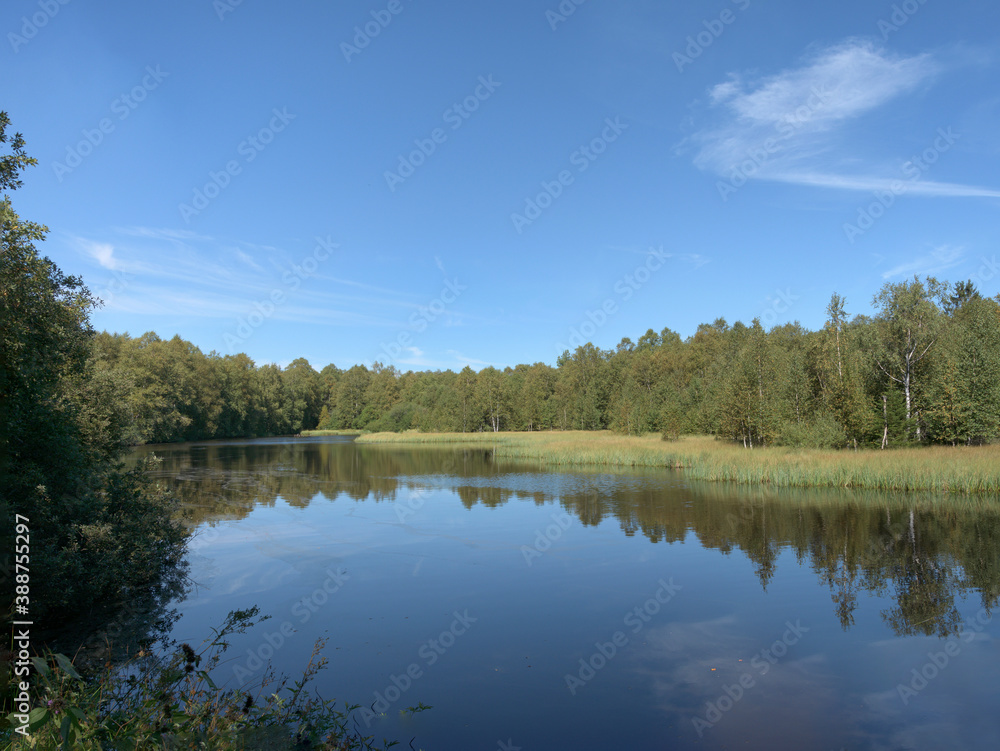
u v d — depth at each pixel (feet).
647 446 133.18
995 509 62.23
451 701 22.90
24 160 29.27
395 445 206.59
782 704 22.65
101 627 31.73
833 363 126.41
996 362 105.70
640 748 19.42
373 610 34.06
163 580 40.47
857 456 92.94
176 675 15.26
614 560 44.78
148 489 49.19
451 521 60.64
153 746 12.32
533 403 267.18
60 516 36.58
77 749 11.32
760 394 134.31
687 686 24.26
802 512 63.00
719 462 98.17
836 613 32.81
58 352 37.45
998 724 20.92
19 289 30.53
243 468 116.26
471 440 222.69
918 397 116.26
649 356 280.10
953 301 171.32
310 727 17.37
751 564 43.19
